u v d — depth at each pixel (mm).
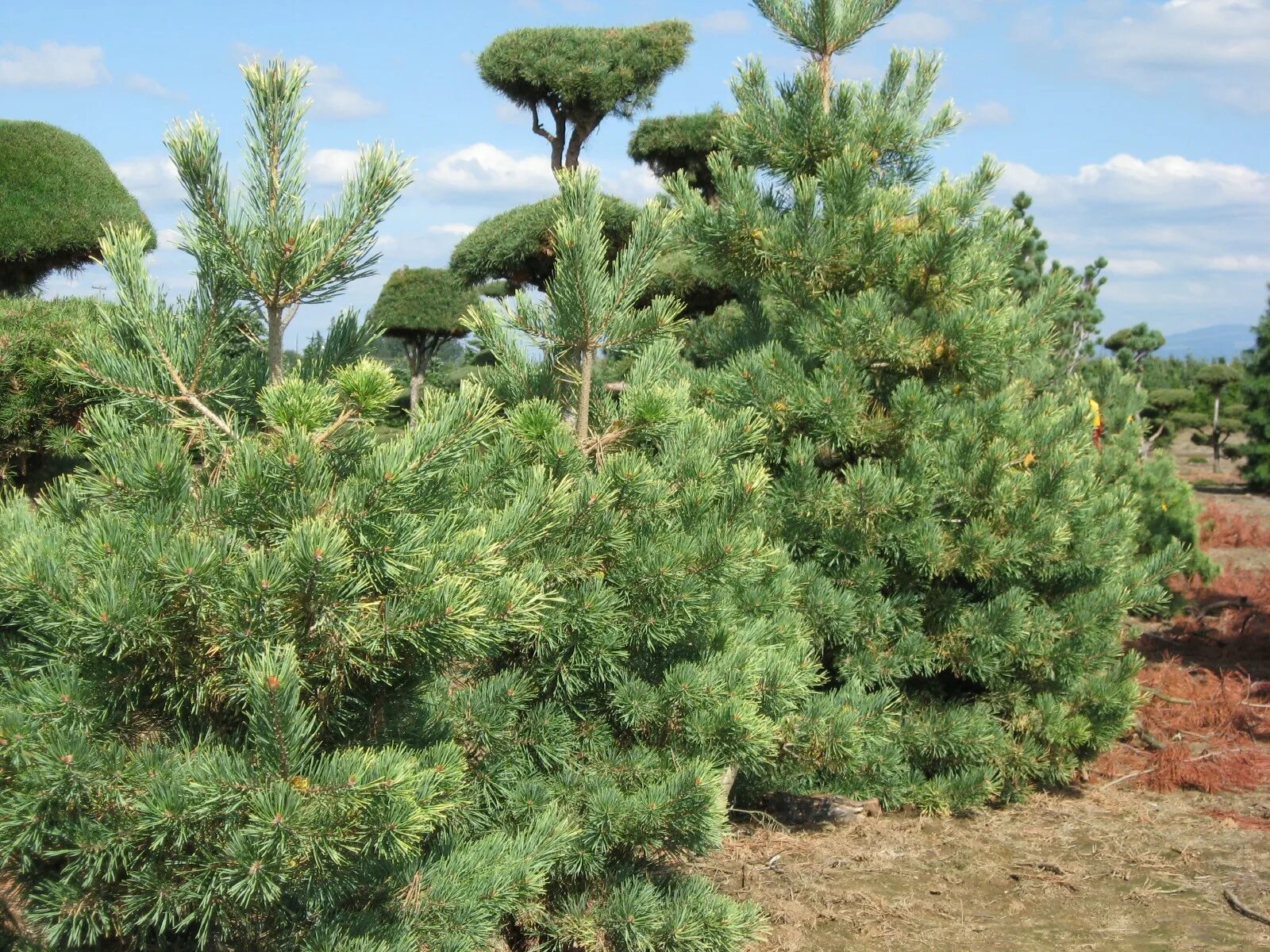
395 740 2764
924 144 5938
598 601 3121
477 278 12195
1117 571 5734
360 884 2615
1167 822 5430
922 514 5188
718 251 5668
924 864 4727
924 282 5375
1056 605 5586
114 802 2246
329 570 2295
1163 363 43688
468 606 2463
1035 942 3973
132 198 9227
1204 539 17594
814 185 5363
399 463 2455
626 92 14164
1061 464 5297
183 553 2275
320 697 2580
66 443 5438
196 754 2383
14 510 2615
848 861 4699
